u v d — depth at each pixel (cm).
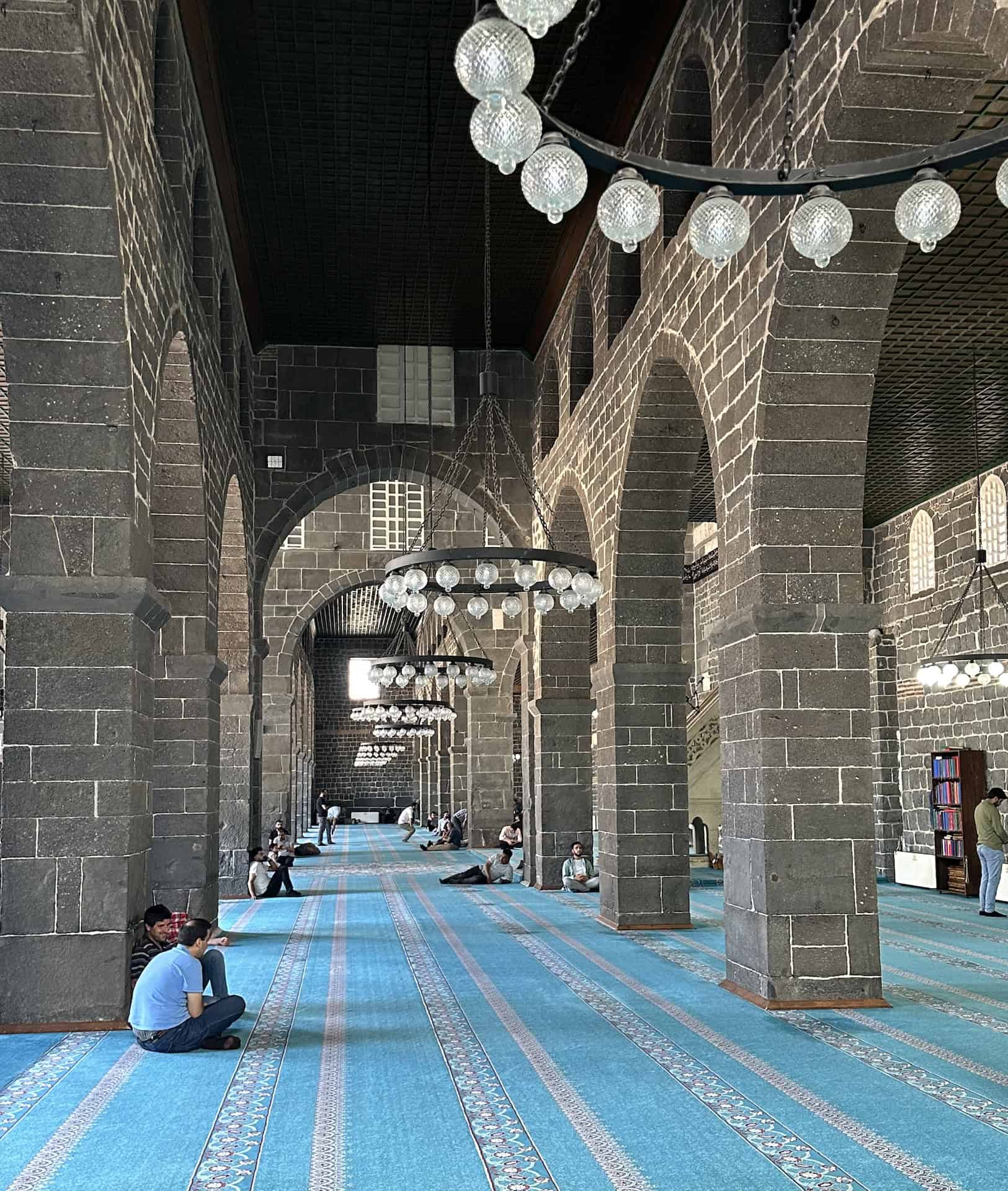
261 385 1602
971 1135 485
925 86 606
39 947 682
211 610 1075
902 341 1108
